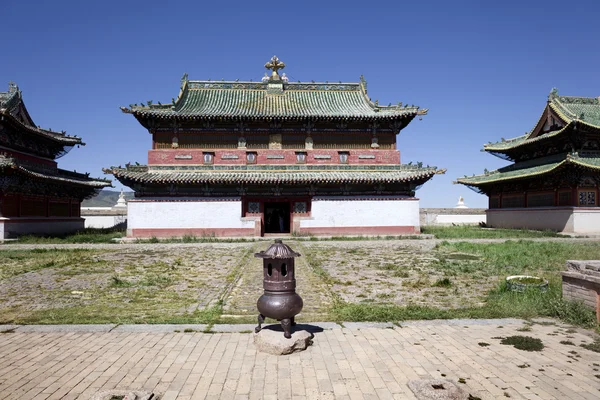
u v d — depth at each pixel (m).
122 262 24.86
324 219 42.69
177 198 42.03
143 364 8.80
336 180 41.69
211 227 41.72
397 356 9.14
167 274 20.55
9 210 38.44
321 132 45.28
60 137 48.78
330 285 17.47
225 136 44.62
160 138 44.06
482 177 59.72
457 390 7.28
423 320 11.91
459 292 16.03
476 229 52.62
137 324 11.62
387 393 7.45
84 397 7.37
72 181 45.75
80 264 24.03
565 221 45.00
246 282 18.31
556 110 47.72
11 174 37.41
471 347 9.62
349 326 11.35
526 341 9.85
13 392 7.53
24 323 11.87
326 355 9.24
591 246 30.38
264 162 44.38
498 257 24.84
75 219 50.34
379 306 13.62
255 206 43.44
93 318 12.39
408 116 44.41
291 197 43.47
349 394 7.43
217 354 9.34
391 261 24.77
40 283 18.12
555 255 25.28
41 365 8.77
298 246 33.66
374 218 42.94
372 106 46.66
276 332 9.95
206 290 16.62
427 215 65.25
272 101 49.16
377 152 44.97
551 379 7.92
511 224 54.66
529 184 51.72
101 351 9.55
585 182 44.91
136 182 41.59
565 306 11.80
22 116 43.28
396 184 43.47
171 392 7.53
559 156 47.97
